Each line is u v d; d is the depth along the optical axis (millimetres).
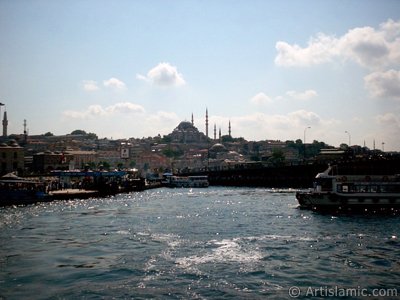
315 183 80312
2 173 166125
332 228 56656
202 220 65938
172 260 39031
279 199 108375
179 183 196625
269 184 180250
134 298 29188
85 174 127188
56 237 50250
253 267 36656
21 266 36938
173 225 60375
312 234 52156
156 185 192125
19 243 46562
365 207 73500
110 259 39375
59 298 29141
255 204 94062
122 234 52500
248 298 29219
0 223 61062
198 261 38656
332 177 75875
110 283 32344
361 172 77438
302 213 73938
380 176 74312
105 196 119625
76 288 31172
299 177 162875
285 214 73062
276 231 54719
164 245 45719
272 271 35500
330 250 43125
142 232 54062
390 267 36812
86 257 40188
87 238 49688
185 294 29984
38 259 39312
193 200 108188
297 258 39812
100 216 70312
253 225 60250
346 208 74062
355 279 33438
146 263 37938
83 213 74250
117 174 130625
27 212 74500
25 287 31391
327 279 33406
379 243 46531
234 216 71312
